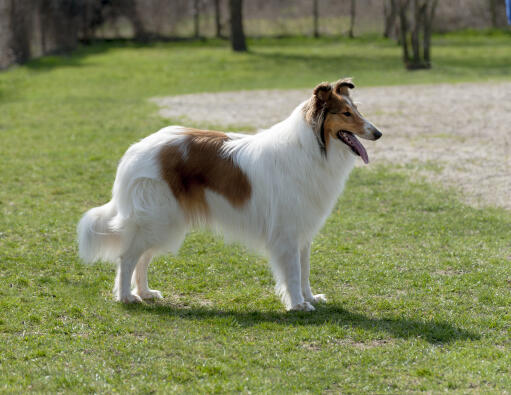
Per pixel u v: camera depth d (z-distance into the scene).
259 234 5.92
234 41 34.28
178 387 4.42
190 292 6.55
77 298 6.20
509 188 10.66
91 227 5.97
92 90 22.55
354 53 33.50
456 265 7.25
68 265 7.23
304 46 37.75
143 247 5.91
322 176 5.78
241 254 7.72
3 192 10.32
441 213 9.47
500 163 12.22
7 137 14.74
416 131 15.38
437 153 13.18
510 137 14.34
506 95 19.86
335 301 6.24
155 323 5.58
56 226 8.64
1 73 26.58
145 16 40.12
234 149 5.88
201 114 17.50
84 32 39.31
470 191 10.59
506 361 4.82
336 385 4.52
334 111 5.61
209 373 4.66
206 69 27.95
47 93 21.78
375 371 4.72
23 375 4.59
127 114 17.67
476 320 5.70
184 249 7.85
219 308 6.09
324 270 7.16
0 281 6.60
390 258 7.55
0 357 4.87
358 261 7.45
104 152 13.27
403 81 24.23
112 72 26.97
